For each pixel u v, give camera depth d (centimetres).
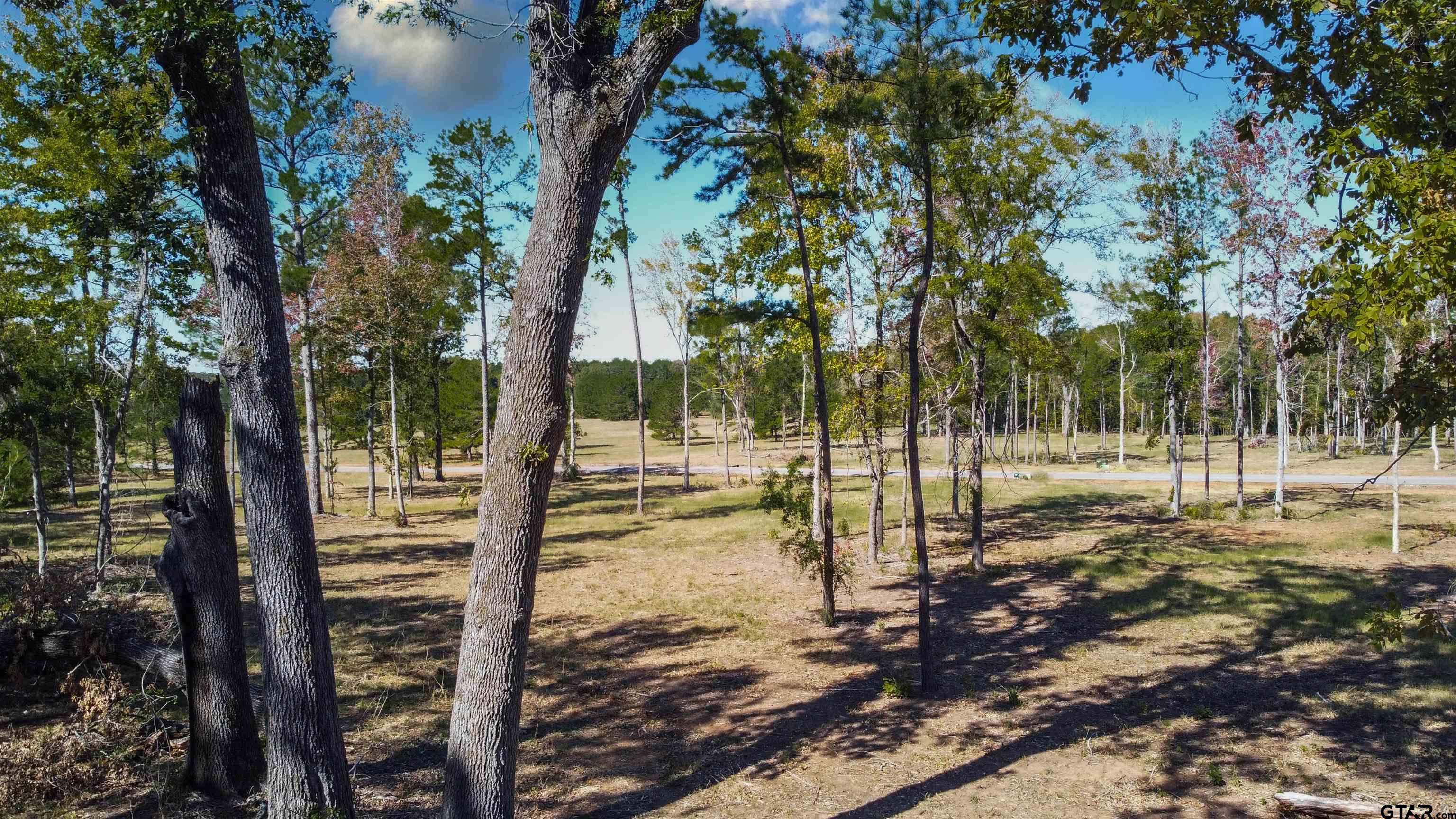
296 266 1962
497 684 475
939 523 2236
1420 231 386
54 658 852
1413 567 1495
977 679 977
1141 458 4538
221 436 629
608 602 1377
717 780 702
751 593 1438
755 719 848
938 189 1407
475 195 1934
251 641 1064
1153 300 2045
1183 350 2088
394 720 821
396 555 1814
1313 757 730
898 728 821
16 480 1788
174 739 723
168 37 478
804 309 1425
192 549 611
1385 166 398
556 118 473
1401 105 438
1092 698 902
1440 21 416
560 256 471
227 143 521
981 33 557
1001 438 5822
